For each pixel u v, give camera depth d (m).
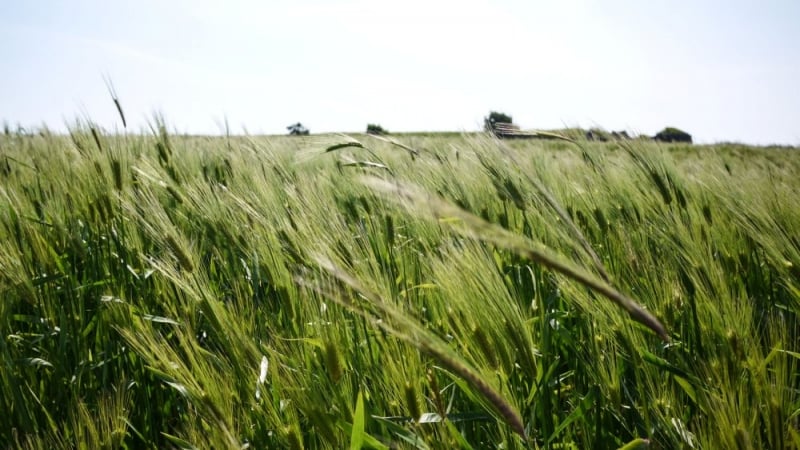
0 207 3.00
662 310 2.07
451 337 1.90
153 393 2.35
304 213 2.45
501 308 1.54
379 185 0.89
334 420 1.56
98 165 3.33
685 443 1.56
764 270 2.81
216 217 2.84
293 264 2.27
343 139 3.41
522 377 1.88
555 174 3.71
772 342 1.90
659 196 3.00
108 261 3.02
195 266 2.29
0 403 1.98
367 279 1.83
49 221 3.24
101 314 2.53
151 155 4.12
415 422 1.53
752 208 2.55
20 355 2.36
